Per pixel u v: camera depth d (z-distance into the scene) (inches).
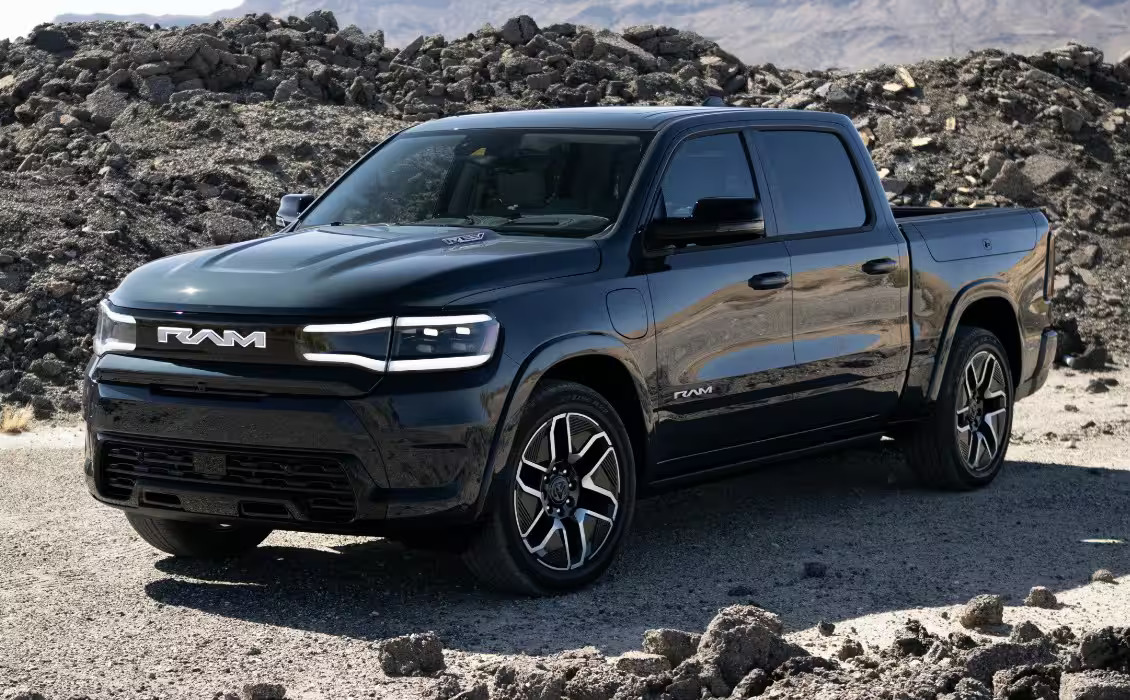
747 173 261.9
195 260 227.8
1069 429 400.2
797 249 262.8
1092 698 153.6
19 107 733.3
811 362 264.5
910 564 247.8
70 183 585.3
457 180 255.4
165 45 765.3
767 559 250.1
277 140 684.1
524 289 216.2
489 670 181.0
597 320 223.0
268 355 206.1
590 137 254.1
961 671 163.8
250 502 208.8
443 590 225.5
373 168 270.7
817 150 280.4
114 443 217.3
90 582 228.1
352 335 203.8
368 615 210.7
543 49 864.3
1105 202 738.2
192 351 211.0
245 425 206.1
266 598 219.8
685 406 240.4
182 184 603.2
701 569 241.9
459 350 206.2
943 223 306.3
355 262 217.0
